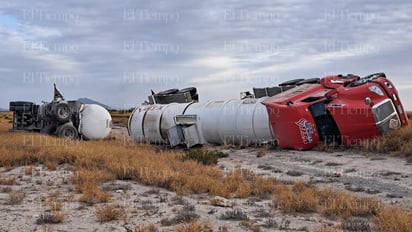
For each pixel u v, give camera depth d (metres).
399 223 8.37
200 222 9.02
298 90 24.56
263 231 8.48
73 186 13.54
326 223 9.13
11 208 10.55
